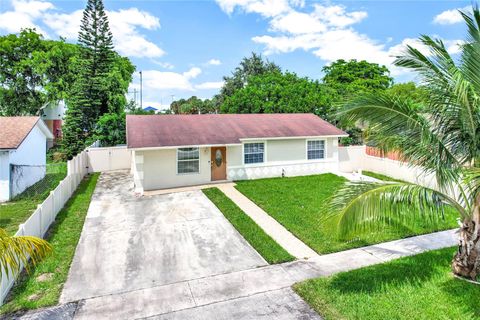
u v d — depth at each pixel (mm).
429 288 6316
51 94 33594
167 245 8867
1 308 5816
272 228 10141
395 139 6145
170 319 5520
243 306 5891
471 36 5500
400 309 5648
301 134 18203
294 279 6895
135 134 15703
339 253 8219
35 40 33969
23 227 7402
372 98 5785
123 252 8391
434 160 5879
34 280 6855
